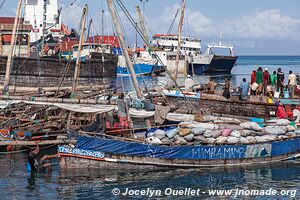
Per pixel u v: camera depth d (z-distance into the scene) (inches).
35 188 726.5
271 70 4384.8
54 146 1025.5
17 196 687.1
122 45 971.3
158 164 818.8
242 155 866.1
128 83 2842.0
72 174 791.7
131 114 900.6
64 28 3690.9
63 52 2886.3
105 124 908.6
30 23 3405.5
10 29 2297.0
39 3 3405.5
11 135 984.3
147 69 3344.0
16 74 1945.1
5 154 974.4
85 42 2903.5
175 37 3823.8
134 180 767.7
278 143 900.0
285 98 1221.7
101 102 938.7
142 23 1549.0
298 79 1374.3
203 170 829.8
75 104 925.8
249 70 5270.7
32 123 1082.7
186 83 1381.6
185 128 857.5
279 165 876.0
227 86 1282.0
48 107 1143.0
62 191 711.7
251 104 1213.7
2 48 2198.6
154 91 1402.6
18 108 1206.9
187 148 828.6
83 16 1445.6
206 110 1211.9
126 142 804.0
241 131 885.8
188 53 3762.3
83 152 792.9
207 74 3836.1
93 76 2476.6
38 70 2030.0
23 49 2231.8
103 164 799.7
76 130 848.3
